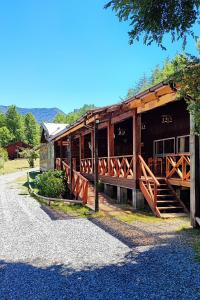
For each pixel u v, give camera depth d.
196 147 8.52
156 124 15.10
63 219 10.61
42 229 9.23
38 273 5.74
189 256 6.21
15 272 5.83
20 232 8.95
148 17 5.08
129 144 17.38
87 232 8.61
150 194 11.08
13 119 100.00
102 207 12.47
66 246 7.36
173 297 4.54
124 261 6.15
